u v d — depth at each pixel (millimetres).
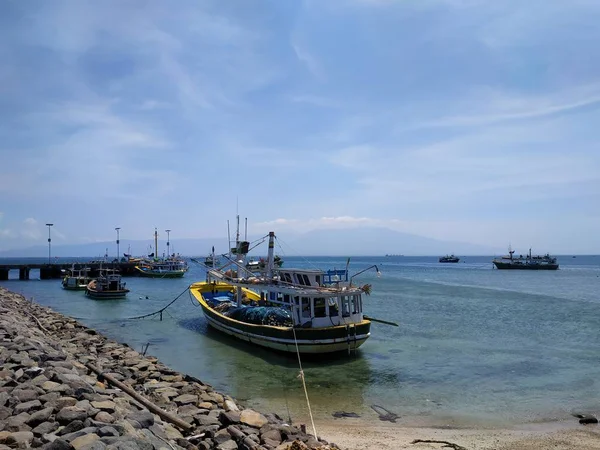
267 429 12078
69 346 22828
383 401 18078
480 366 23438
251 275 31797
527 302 50750
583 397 18641
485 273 122625
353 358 24891
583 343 29281
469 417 16297
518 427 15281
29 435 8508
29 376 12680
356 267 165750
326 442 12141
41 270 96125
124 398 12812
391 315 41219
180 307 47406
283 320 26188
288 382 20578
